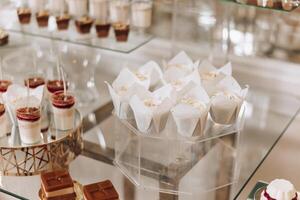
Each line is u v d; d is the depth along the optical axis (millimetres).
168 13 1353
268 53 1282
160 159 973
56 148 970
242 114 1022
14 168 953
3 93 1022
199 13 1328
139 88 960
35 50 1350
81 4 1244
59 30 1245
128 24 1196
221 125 960
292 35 1239
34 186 917
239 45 1316
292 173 996
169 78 1049
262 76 1276
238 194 906
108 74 1304
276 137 1065
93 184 878
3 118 957
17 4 1326
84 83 1259
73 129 1002
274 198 824
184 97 957
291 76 1253
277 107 1173
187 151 972
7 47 1331
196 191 912
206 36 1343
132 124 956
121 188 921
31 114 926
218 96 932
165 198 899
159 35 1369
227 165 976
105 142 1048
